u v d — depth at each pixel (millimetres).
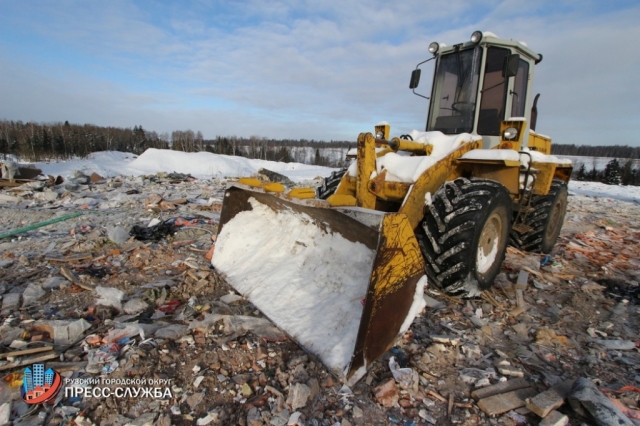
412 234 2264
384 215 2062
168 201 7621
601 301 3506
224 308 2936
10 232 5141
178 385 2094
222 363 2293
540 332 2797
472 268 2836
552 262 4551
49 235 5078
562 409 2035
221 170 22438
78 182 10562
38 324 2621
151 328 2629
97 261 4062
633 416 1956
